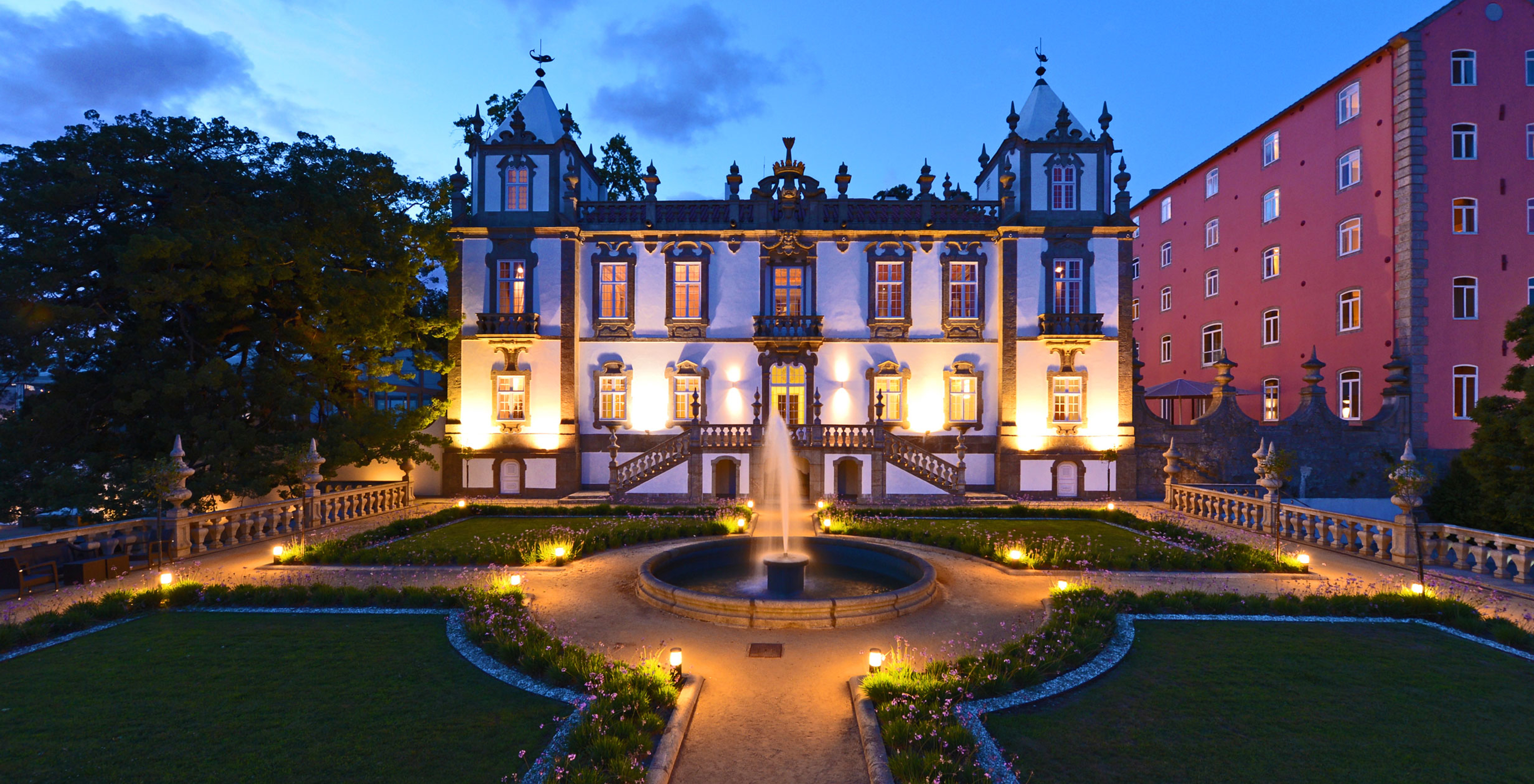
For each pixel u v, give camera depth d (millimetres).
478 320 25391
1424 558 13148
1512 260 24234
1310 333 28438
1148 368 41281
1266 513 17156
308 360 22172
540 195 26000
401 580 12031
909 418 26391
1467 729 6172
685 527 16406
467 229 25656
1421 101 24281
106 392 18094
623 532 15656
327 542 14195
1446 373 24031
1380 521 13844
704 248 26453
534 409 25719
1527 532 17156
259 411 20203
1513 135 24406
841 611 9523
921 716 6141
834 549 13703
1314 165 28328
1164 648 8383
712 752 5902
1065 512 20016
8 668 7535
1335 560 14000
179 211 17406
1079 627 8711
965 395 26438
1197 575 12594
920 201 26734
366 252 21516
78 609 9289
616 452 23578
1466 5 24500
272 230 18281
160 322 18031
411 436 23188
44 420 17000
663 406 26312
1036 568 13023
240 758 5539
